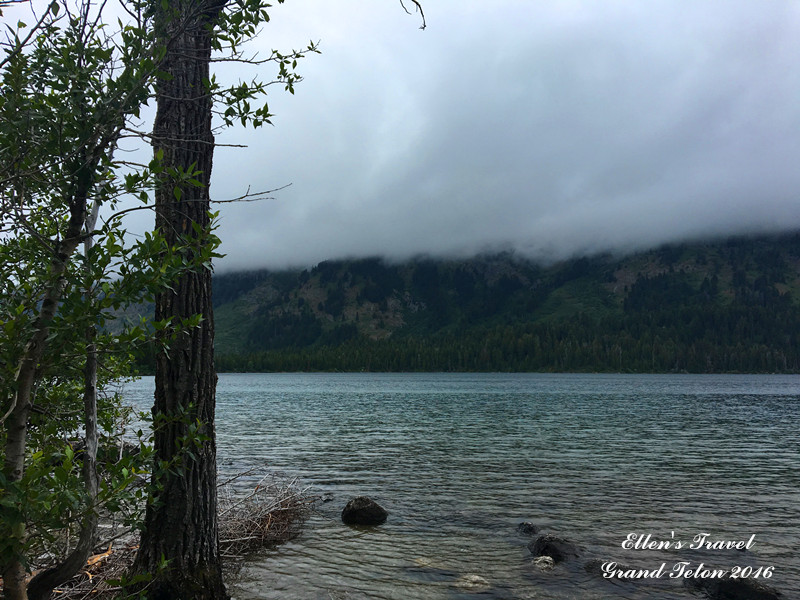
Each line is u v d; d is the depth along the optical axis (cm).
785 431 3734
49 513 354
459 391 10188
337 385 13438
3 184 367
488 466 2261
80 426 630
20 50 363
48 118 369
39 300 409
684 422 4372
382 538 1258
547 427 3925
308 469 2167
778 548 1218
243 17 466
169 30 453
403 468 2206
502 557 1138
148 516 683
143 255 386
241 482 1798
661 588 991
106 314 380
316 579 1000
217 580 695
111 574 805
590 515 1481
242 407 6153
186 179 418
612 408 5962
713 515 1491
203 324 688
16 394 360
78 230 398
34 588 445
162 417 523
